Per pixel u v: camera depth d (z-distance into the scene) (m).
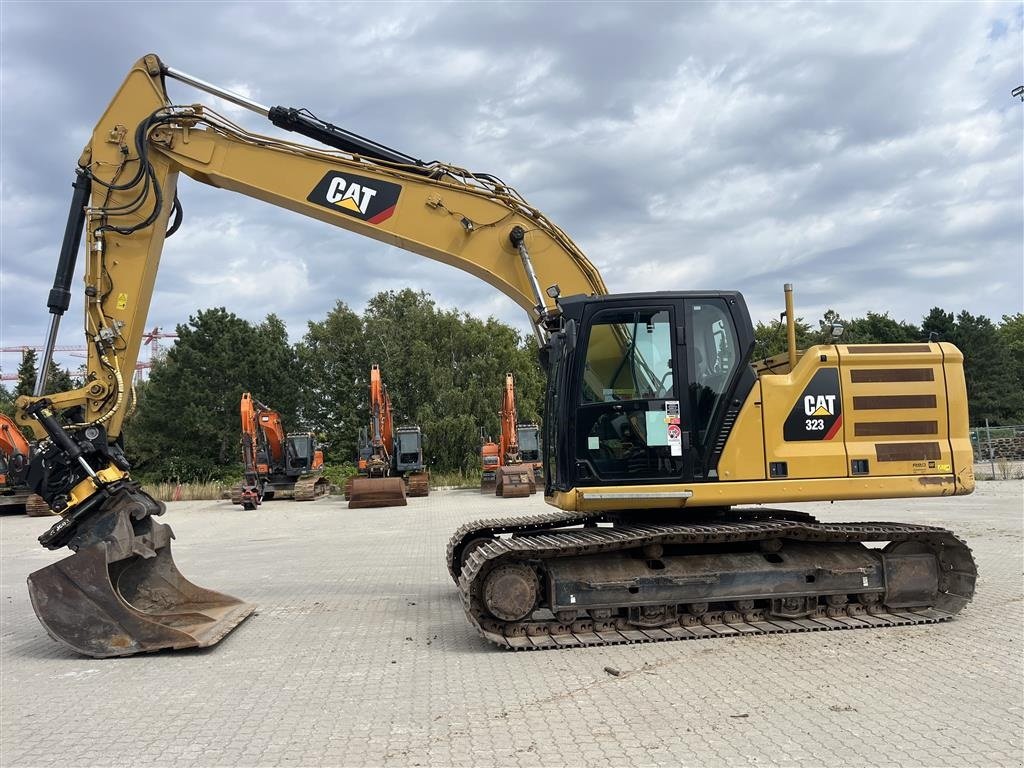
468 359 49.06
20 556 14.67
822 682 5.16
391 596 8.81
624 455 6.64
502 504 23.16
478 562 6.33
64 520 6.88
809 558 6.91
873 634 6.45
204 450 44.94
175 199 8.29
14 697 5.41
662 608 6.62
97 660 6.41
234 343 46.44
